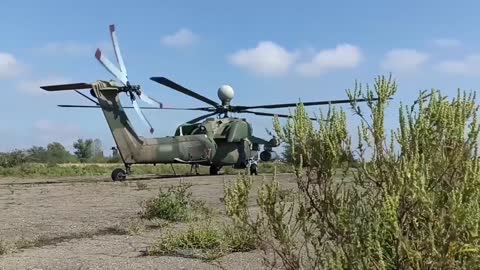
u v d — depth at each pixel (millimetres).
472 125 2699
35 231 8695
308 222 3158
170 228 8750
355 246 2701
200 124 26859
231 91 27500
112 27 23406
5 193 16547
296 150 3088
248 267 5516
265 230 3297
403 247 2432
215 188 17516
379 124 2867
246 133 27844
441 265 2412
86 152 80688
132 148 24156
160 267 5867
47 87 21594
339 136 2979
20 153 50656
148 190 16891
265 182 3217
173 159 25406
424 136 2725
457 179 2605
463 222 2375
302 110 3121
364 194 2887
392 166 2729
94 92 23359
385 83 2928
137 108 23328
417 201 2529
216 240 6828
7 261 6312
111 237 8102
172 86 23156
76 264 6098
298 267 3119
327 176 2994
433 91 2803
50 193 16438
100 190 17391
